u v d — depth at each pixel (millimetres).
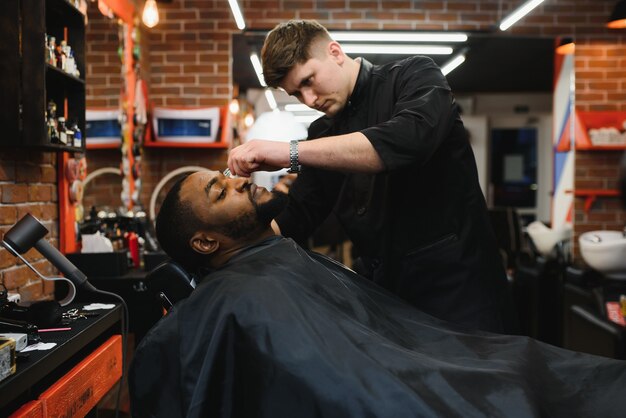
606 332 3049
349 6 4539
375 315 1393
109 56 3361
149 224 3457
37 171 2453
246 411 1147
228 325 1184
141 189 4031
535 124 8125
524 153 8211
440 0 4562
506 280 1847
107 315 1869
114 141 3441
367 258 1865
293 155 1438
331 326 1196
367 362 1119
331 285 1373
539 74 6789
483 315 1731
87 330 1687
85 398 1675
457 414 1060
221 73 4457
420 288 1772
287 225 1950
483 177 8086
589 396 1224
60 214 2674
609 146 4621
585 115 4684
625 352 2938
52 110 2248
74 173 2725
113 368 1927
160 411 1185
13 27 2002
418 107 1512
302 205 1977
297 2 4512
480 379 1127
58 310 1739
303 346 1138
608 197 4699
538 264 4453
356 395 1082
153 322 2676
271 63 1704
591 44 4660
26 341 1481
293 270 1340
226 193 1459
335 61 1750
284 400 1113
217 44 4453
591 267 3723
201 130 4262
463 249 1733
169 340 1206
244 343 1167
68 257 2689
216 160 4457
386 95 1773
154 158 4430
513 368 1187
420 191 1745
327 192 1965
